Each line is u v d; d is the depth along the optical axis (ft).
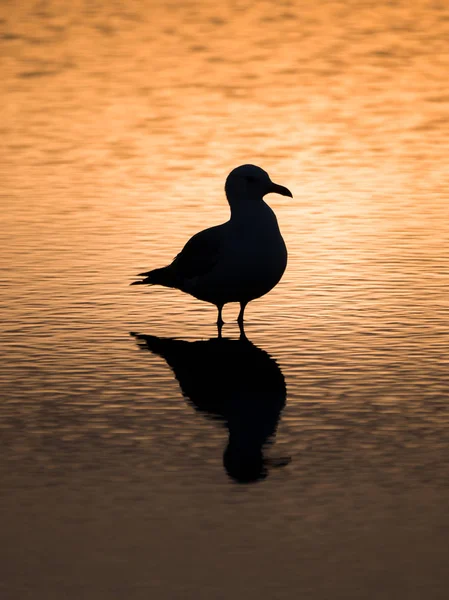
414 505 27.17
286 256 42.83
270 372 37.19
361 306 44.32
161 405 34.24
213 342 40.65
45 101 82.79
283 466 29.55
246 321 43.11
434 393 34.99
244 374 37.01
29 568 24.23
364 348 39.52
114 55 96.78
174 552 24.84
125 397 34.91
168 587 23.41
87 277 48.19
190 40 102.68
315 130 74.90
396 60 94.99
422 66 92.89
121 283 47.50
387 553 24.79
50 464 29.76
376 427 32.24
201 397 34.86
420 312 43.47
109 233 54.54
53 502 27.43
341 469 29.35
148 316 43.83
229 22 110.63
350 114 78.95
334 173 65.31
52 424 32.65
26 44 100.63
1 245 52.70
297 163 67.26
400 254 51.08
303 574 23.90
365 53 97.55
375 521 26.30
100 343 40.34
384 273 48.47
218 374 37.04
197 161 67.92
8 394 35.12
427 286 46.68
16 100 82.84
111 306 44.75
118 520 26.40
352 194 61.21
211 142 72.08
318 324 42.37
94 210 58.59
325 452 30.48
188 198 60.54
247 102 82.33
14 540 25.46
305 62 94.38
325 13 114.83
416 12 114.83
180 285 43.55
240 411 33.60
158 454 30.45
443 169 66.28
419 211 58.08
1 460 30.01
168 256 50.85
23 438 31.58
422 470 29.27
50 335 41.11
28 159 68.95
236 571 24.02
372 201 59.88
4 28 106.93
